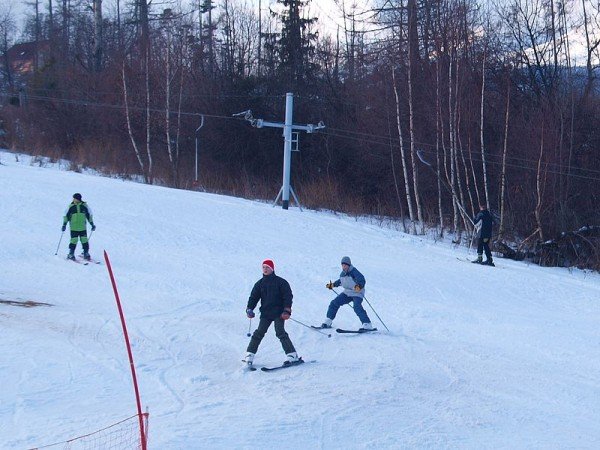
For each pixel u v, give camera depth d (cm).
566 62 3656
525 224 3041
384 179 3891
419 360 1179
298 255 2169
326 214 3444
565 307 1777
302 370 1094
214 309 1492
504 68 3547
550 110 3228
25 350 1130
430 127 3559
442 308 1617
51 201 2619
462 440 826
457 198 3119
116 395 948
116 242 2150
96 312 1414
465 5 3450
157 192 3094
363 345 1261
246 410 891
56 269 1788
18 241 2047
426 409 934
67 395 938
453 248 2697
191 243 2223
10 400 905
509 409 956
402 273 2027
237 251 2164
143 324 1341
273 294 1110
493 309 1673
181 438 770
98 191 2934
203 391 978
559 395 1030
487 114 3547
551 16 3744
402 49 3712
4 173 3186
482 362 1187
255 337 1104
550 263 2712
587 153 3328
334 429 834
